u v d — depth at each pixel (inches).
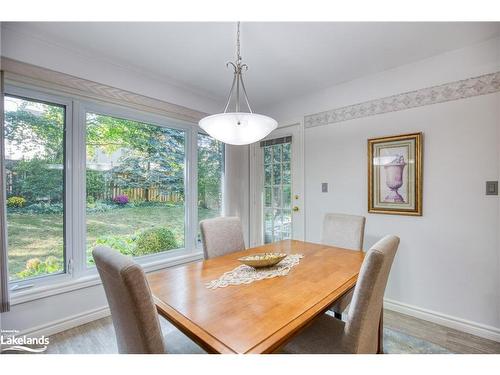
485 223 76.7
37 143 78.0
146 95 101.0
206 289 49.7
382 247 41.4
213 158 132.9
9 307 67.3
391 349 70.0
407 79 91.3
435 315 84.7
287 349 47.0
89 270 87.6
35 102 77.6
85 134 87.3
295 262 65.5
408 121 90.7
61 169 82.7
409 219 90.5
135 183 101.7
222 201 136.4
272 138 135.3
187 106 115.5
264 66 93.4
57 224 81.7
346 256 71.1
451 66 82.4
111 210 94.6
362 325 41.9
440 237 84.2
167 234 111.9
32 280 76.2
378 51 82.8
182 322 38.3
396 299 93.2
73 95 83.5
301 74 100.1
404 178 91.1
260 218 141.7
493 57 75.4
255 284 51.9
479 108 77.5
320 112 116.0
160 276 56.7
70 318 81.6
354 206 104.7
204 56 86.3
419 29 71.1
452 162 82.0
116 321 40.8
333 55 85.4
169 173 113.0
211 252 77.9
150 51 83.1
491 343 73.1
